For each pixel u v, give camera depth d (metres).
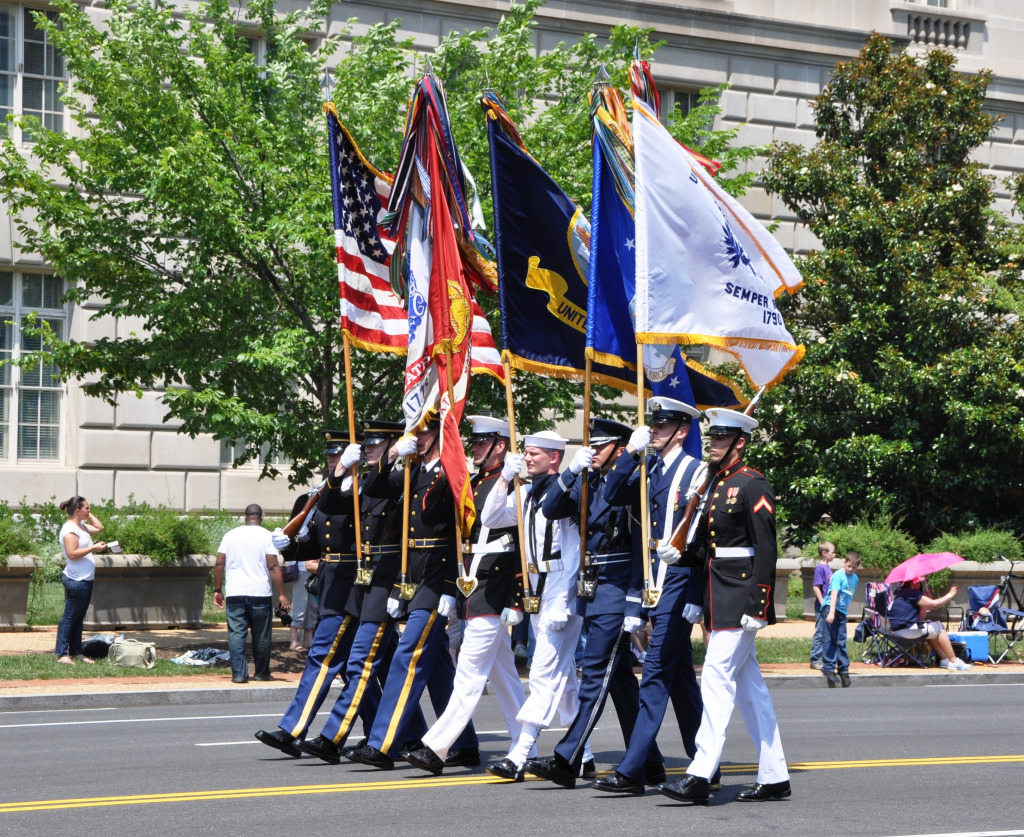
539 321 29.81
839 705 43.91
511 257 29.50
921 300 75.69
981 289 76.44
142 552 60.25
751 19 92.81
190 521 62.09
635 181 28.09
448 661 30.28
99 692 42.75
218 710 41.47
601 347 29.34
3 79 75.69
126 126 52.16
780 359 30.58
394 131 54.47
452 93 55.44
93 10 75.75
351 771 28.53
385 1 80.75
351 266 34.41
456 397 30.39
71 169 54.03
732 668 24.80
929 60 83.62
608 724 38.06
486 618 27.83
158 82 52.19
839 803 24.66
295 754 30.11
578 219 30.59
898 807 24.23
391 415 54.34
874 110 82.75
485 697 45.44
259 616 47.25
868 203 79.56
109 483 77.69
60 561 63.88
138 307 52.72
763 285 29.45
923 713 41.25
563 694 27.91
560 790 26.03
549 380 55.12
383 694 28.98
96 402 77.44
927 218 78.94
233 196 50.41
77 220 52.66
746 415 25.62
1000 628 60.16
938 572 71.94
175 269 55.34
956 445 75.12
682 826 22.23
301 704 30.42
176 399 50.38
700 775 24.47
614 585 26.52
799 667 54.88
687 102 92.56
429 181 32.62
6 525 58.53
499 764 27.09
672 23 90.38
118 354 54.16
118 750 31.95
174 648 54.56
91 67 52.34
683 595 25.78
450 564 28.98
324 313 51.16
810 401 78.06
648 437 25.33
